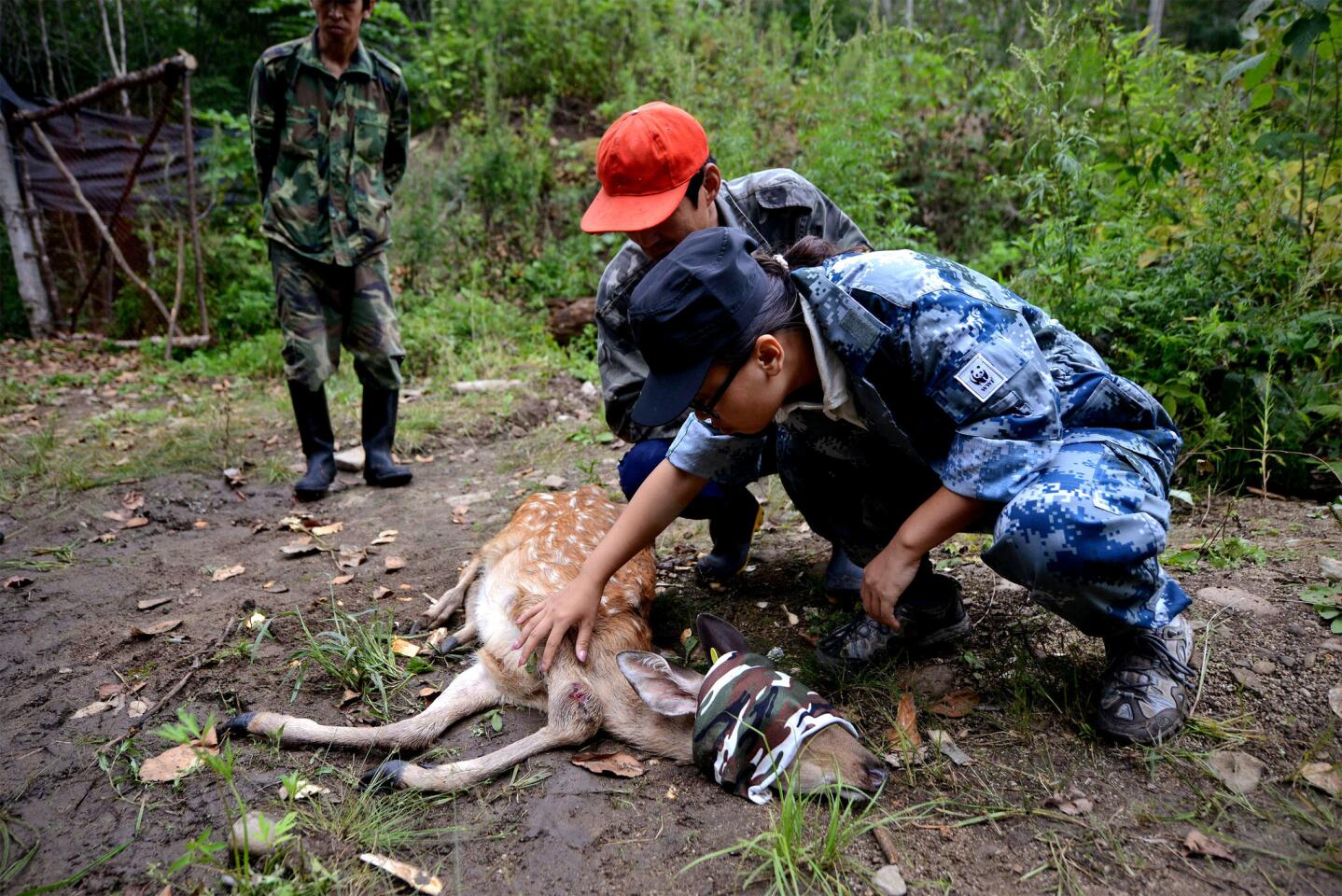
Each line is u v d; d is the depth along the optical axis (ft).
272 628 10.44
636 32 36.52
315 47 14.85
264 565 12.62
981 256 24.77
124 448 18.53
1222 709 7.79
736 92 29.68
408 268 29.76
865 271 6.77
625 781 7.54
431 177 30.68
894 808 6.98
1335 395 12.20
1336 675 8.07
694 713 7.52
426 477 16.63
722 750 7.20
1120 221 14.64
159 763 7.88
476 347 24.77
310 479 15.52
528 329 26.43
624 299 10.21
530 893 6.32
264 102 14.78
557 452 17.35
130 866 6.72
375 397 16.06
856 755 6.98
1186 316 13.19
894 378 6.87
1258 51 13.82
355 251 15.10
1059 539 6.61
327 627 10.45
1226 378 12.69
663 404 6.16
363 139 15.16
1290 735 7.46
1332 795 6.76
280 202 14.70
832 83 28.27
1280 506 11.86
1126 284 14.25
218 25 51.16
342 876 6.52
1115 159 16.55
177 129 35.37
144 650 10.07
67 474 16.33
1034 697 8.20
